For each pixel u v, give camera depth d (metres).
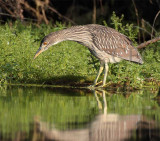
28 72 14.84
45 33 20.45
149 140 7.91
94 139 8.06
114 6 24.75
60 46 18.03
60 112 10.02
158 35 20.08
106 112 10.12
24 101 11.27
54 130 8.48
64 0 26.88
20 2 24.19
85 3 26.91
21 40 17.53
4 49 16.25
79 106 10.80
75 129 8.62
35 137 7.90
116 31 15.22
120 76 15.22
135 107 10.73
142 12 23.25
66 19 26.05
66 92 13.11
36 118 9.36
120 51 14.77
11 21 23.61
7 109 10.20
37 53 15.14
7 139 7.68
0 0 24.17
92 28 15.02
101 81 14.86
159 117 9.66
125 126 8.88
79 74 15.54
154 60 16.89
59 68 15.52
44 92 12.95
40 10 25.67
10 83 14.59
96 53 14.87
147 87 14.66
